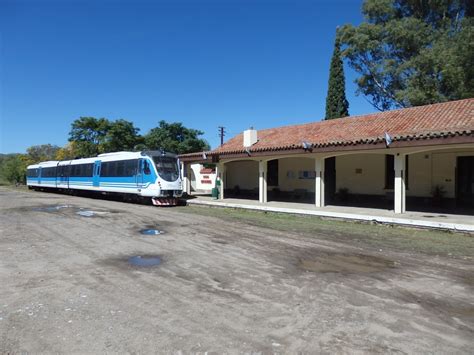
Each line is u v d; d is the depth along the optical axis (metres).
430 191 18.50
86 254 9.39
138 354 4.29
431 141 13.73
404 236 12.21
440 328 5.08
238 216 17.58
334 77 35.62
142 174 23.70
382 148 15.36
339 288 6.78
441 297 6.32
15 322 5.16
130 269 7.98
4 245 10.46
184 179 30.70
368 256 9.36
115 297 6.20
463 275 7.68
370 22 35.97
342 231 13.16
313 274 7.68
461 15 33.16
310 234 12.55
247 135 24.16
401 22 32.09
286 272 7.82
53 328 4.97
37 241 11.09
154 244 10.73
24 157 67.12
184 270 7.92
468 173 17.56
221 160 24.42
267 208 18.88
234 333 4.86
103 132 51.00
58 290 6.55
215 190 25.89
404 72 32.91
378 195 20.56
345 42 35.12
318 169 18.67
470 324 5.21
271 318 5.36
